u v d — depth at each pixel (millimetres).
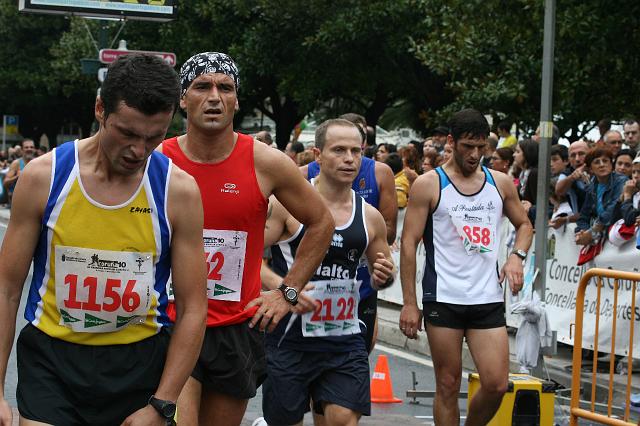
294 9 41938
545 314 13539
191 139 7879
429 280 10492
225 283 7918
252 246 8008
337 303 9094
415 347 18312
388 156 21500
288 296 7812
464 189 10547
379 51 41844
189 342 5945
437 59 26391
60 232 5758
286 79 44625
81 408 5984
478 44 25500
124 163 5547
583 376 15148
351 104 53062
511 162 19594
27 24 69562
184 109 7879
